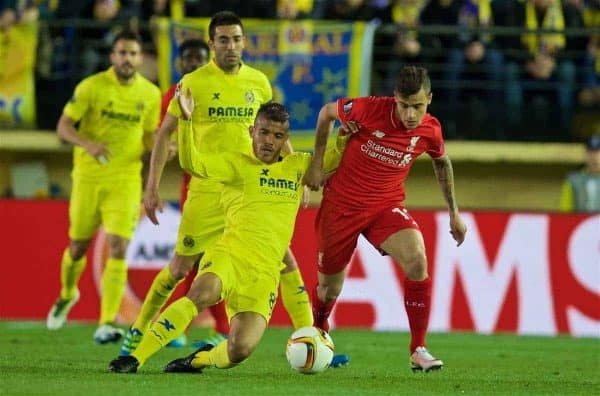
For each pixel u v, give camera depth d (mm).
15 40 48812
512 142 50438
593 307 42406
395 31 49094
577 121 51406
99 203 33719
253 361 28016
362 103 24188
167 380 21859
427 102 23203
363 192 24750
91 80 33125
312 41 47469
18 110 48781
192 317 22188
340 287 26234
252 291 22188
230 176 22656
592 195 45750
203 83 27938
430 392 21812
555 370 28688
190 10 49500
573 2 51344
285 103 47469
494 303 42250
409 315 24688
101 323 32844
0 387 20422
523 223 42625
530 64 50719
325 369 23969
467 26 50531
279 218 22688
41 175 50906
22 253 42188
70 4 49969
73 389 20141
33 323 40625
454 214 25875
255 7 49344
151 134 33969
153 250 42188
